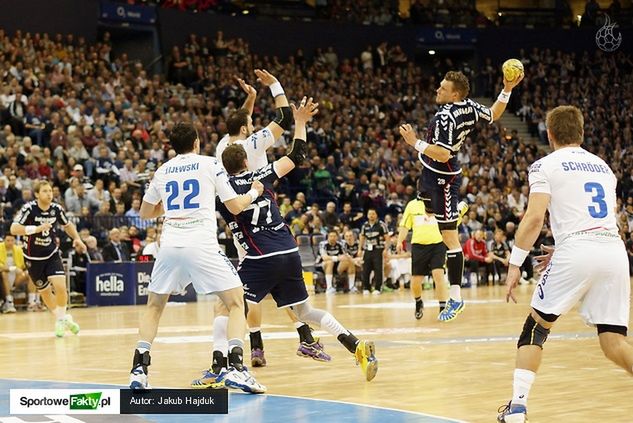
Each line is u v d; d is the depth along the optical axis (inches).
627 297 246.2
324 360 385.1
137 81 1269.7
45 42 1219.9
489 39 1707.7
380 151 1350.9
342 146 1352.1
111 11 1371.8
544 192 246.7
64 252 885.2
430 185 446.0
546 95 1653.5
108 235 936.3
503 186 1382.9
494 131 1509.6
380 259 1020.5
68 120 1079.6
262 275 342.6
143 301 922.7
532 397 296.0
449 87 430.0
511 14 1771.7
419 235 625.9
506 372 354.6
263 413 273.1
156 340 506.9
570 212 245.6
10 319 733.9
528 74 1673.2
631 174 1535.4
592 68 1718.8
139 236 964.0
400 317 644.7
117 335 552.7
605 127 1636.3
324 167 1261.1
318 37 1584.6
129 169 1036.5
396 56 1616.6
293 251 345.1
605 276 242.8
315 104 354.3
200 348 462.0
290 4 1614.2
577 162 249.6
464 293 958.4
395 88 1571.1
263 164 368.2
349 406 282.8
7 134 995.3
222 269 311.0
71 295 885.8
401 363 386.6
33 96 1081.4
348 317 649.0
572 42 1739.7
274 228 345.4
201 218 311.3
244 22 1518.2
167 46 1433.3
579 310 251.6
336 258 1045.8
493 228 1208.8
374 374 330.6
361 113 1461.6
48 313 810.8
